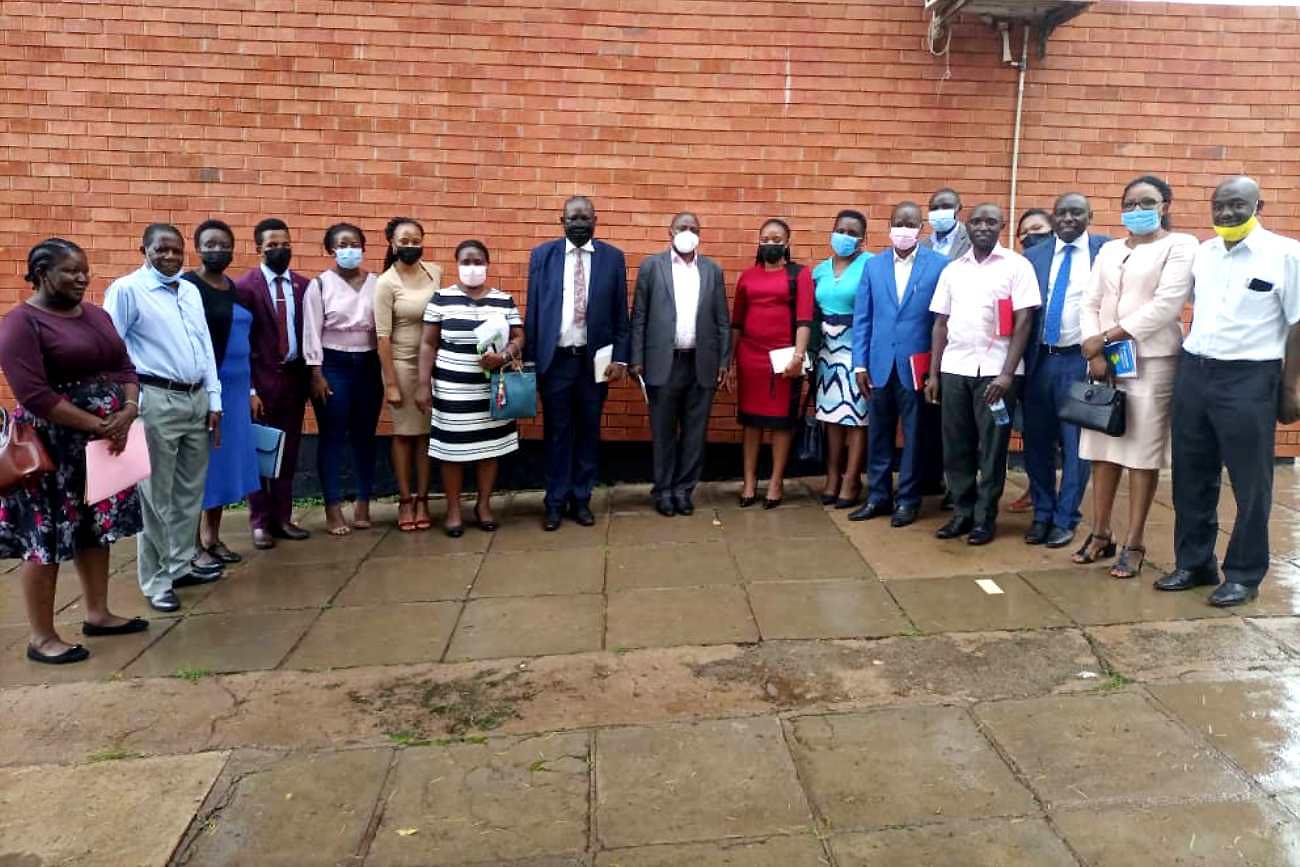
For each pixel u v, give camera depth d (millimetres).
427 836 2648
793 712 3301
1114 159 6336
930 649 3783
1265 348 3947
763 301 5723
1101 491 4695
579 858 2537
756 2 6152
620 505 6156
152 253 4266
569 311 5469
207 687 3602
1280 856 2461
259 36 6055
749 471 6000
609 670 3672
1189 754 2949
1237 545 4121
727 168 6273
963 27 6195
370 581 4789
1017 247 6375
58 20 5988
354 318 5480
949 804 2732
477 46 6121
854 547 5129
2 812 2797
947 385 5078
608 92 6191
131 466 3877
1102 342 4434
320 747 3139
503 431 5520
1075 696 3354
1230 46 6273
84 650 3895
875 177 6312
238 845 2627
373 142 6172
